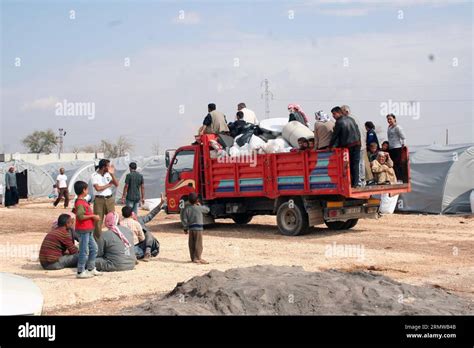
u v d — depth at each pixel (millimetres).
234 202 20562
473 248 15805
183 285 10039
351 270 12836
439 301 9758
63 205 37531
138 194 20969
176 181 21234
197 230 13961
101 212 15719
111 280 12039
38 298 7492
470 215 23891
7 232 21531
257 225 22047
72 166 52531
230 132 21000
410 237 18047
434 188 25453
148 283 11758
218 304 9070
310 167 18172
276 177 18953
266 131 19969
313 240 17656
